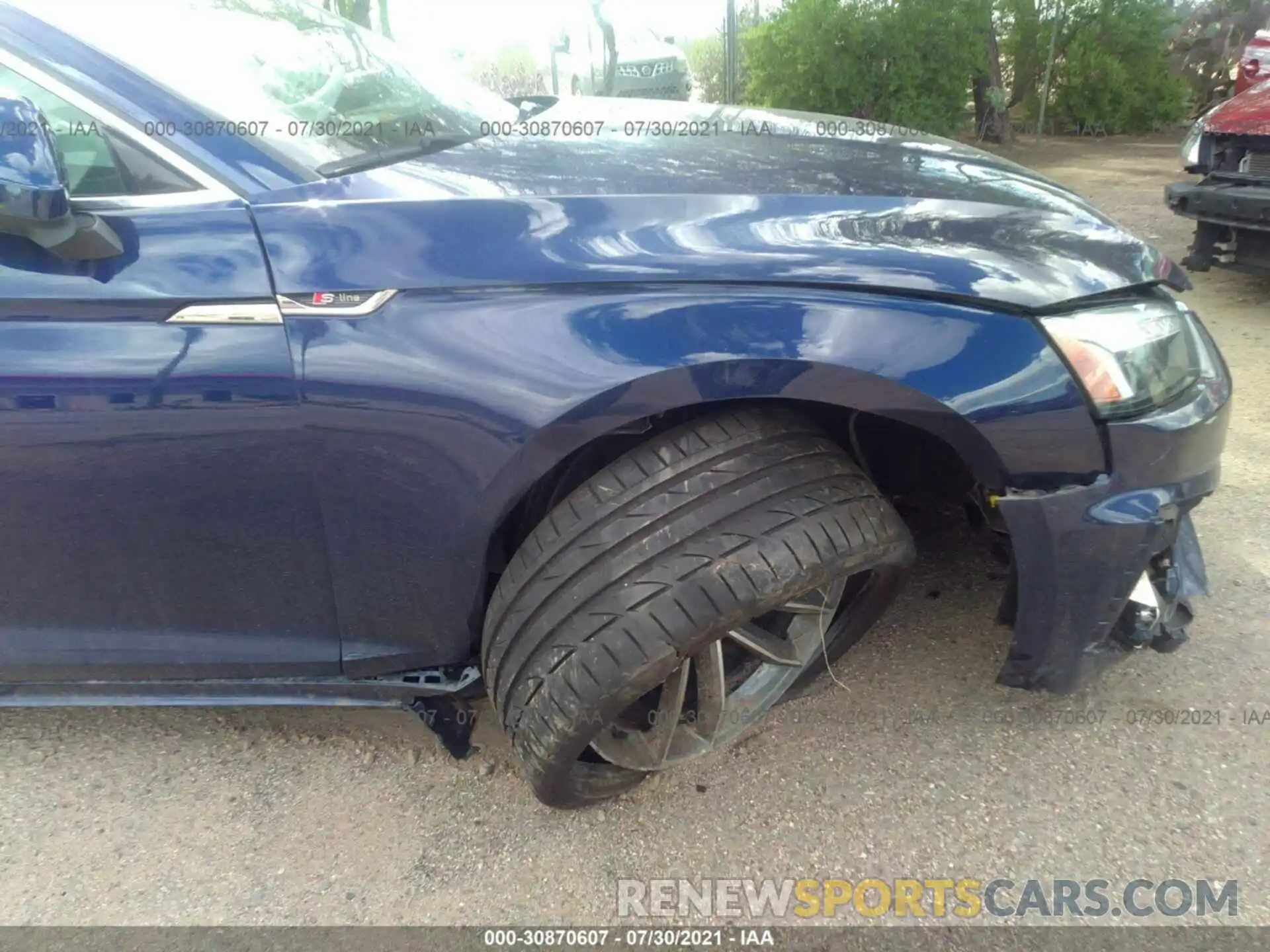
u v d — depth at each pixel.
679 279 1.58
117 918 1.78
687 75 10.22
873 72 9.11
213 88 1.75
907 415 1.61
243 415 1.61
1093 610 1.75
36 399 1.59
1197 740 2.01
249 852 1.91
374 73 2.24
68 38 1.65
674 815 1.93
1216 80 12.16
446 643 1.88
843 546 1.62
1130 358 1.67
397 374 1.58
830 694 2.21
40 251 1.56
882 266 1.60
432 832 1.93
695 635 1.57
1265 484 2.95
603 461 1.79
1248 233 4.38
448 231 1.59
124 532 1.74
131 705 1.95
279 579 1.80
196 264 1.56
